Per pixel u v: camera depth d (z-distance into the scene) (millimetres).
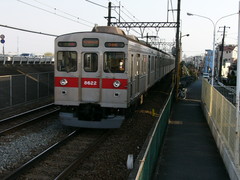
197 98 24938
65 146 9578
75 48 11000
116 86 10836
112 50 10781
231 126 7875
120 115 11180
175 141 10695
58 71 11227
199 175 7500
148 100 19484
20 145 9414
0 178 6969
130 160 7383
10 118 12844
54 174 7363
